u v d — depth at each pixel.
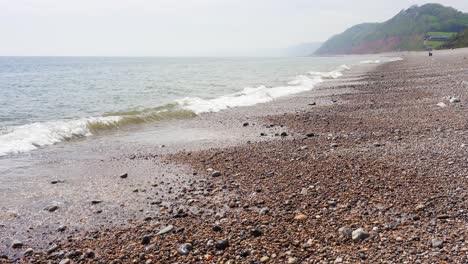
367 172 2.80
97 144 4.21
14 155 3.69
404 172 2.73
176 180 2.98
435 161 2.89
